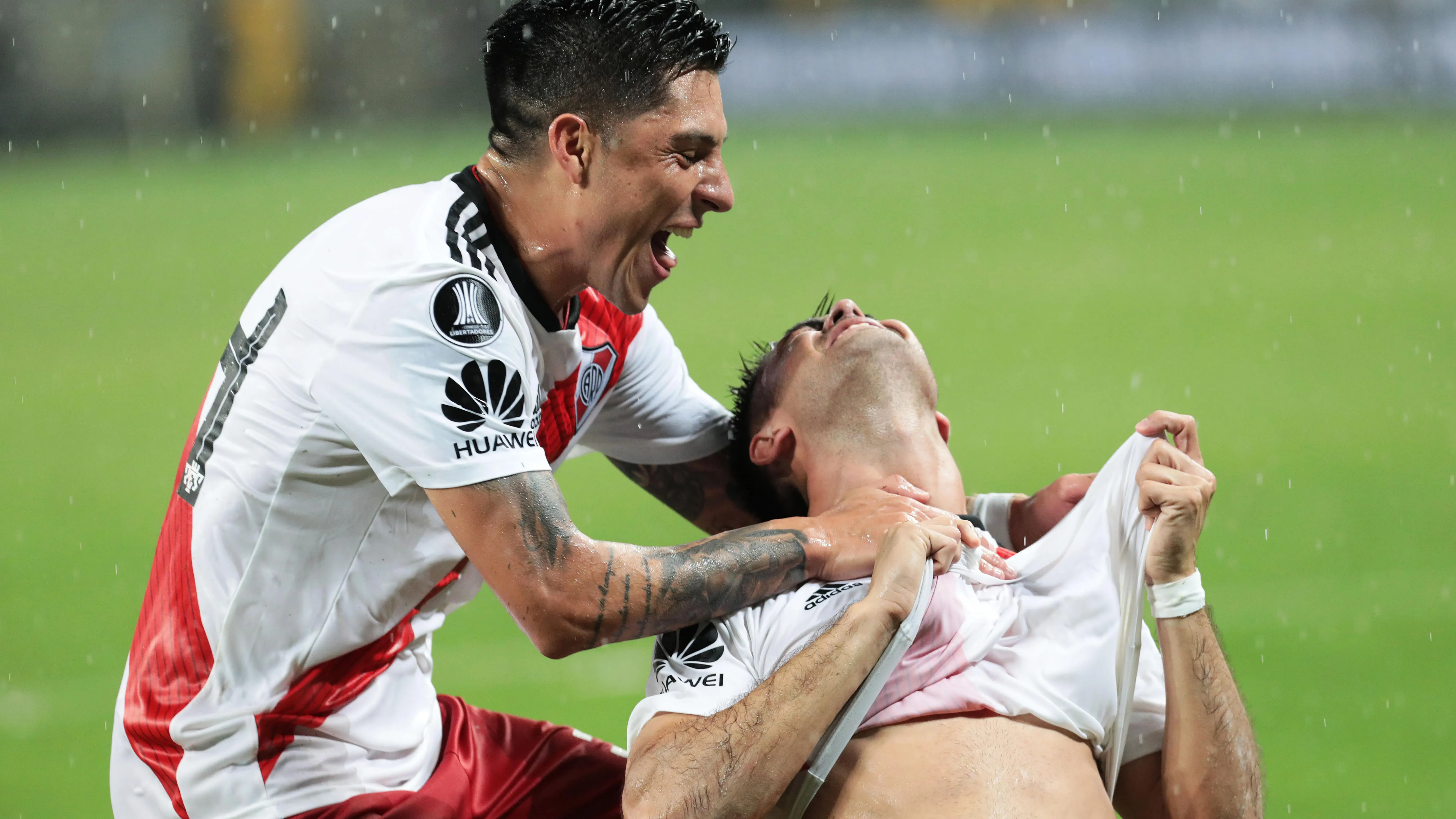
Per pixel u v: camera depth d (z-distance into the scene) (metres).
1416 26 92.56
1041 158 79.12
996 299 45.00
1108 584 8.60
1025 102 97.81
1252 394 31.61
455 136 93.69
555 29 7.79
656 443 10.87
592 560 7.71
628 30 7.70
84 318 45.44
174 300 47.78
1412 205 61.84
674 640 8.59
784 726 7.47
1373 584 19.20
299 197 70.06
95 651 18.23
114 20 99.88
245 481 7.91
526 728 9.67
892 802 7.87
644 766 7.77
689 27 7.82
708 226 62.06
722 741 7.54
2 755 15.06
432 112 102.44
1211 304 43.44
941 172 75.62
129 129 100.94
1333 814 12.73
